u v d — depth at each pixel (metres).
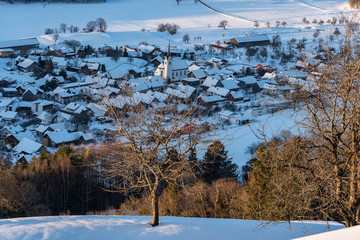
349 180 22.52
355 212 21.45
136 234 24.34
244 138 101.19
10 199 53.53
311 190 20.98
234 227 25.97
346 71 20.69
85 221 26.95
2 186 53.09
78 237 23.58
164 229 25.34
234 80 195.25
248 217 39.28
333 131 21.72
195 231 25.03
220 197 45.94
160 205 44.97
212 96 160.25
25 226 25.19
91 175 67.94
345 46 21.03
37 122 144.25
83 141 118.50
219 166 59.38
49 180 66.69
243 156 91.62
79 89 168.00
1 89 181.00
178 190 44.34
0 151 110.38
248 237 23.92
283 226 26.23
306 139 22.42
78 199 68.12
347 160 21.42
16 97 175.62
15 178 59.59
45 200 64.62
